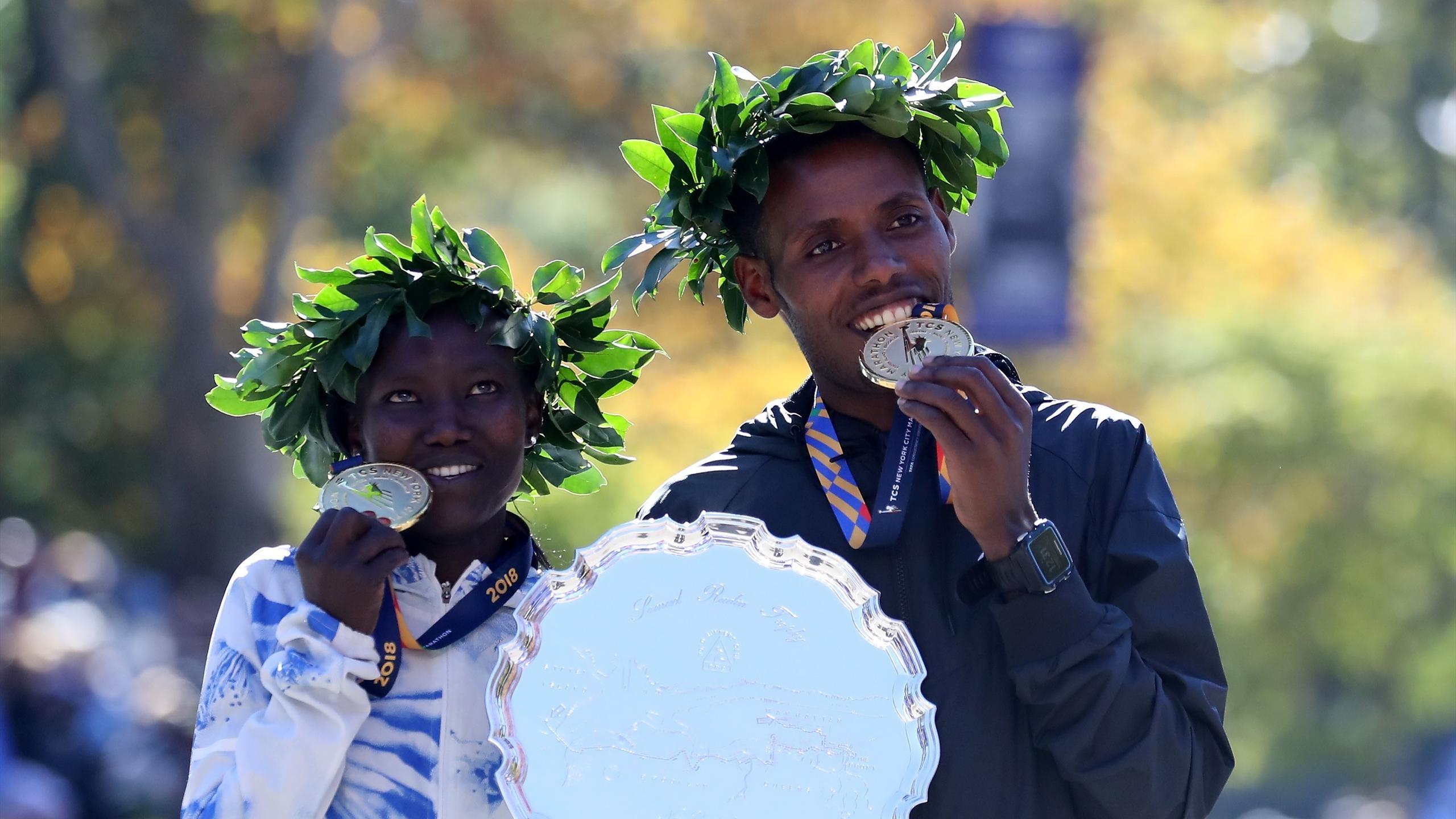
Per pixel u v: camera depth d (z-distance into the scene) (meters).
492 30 44.16
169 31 43.75
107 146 43.28
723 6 40.66
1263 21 59.03
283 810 7.73
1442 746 57.06
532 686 7.94
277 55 44.03
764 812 7.81
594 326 9.21
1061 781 8.21
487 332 8.59
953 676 8.25
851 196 8.49
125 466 53.25
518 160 53.66
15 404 52.69
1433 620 50.72
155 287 49.72
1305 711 56.62
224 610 8.41
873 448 8.75
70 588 29.39
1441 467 47.72
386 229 54.00
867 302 8.45
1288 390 46.31
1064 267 31.86
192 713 27.73
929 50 9.27
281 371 8.73
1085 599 7.89
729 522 8.18
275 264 43.12
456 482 8.45
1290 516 46.84
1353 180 83.75
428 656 8.44
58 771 23.20
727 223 8.97
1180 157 45.97
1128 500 8.48
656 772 7.84
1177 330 46.66
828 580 8.12
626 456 9.60
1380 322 51.31
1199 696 8.12
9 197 52.75
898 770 7.85
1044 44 32.09
